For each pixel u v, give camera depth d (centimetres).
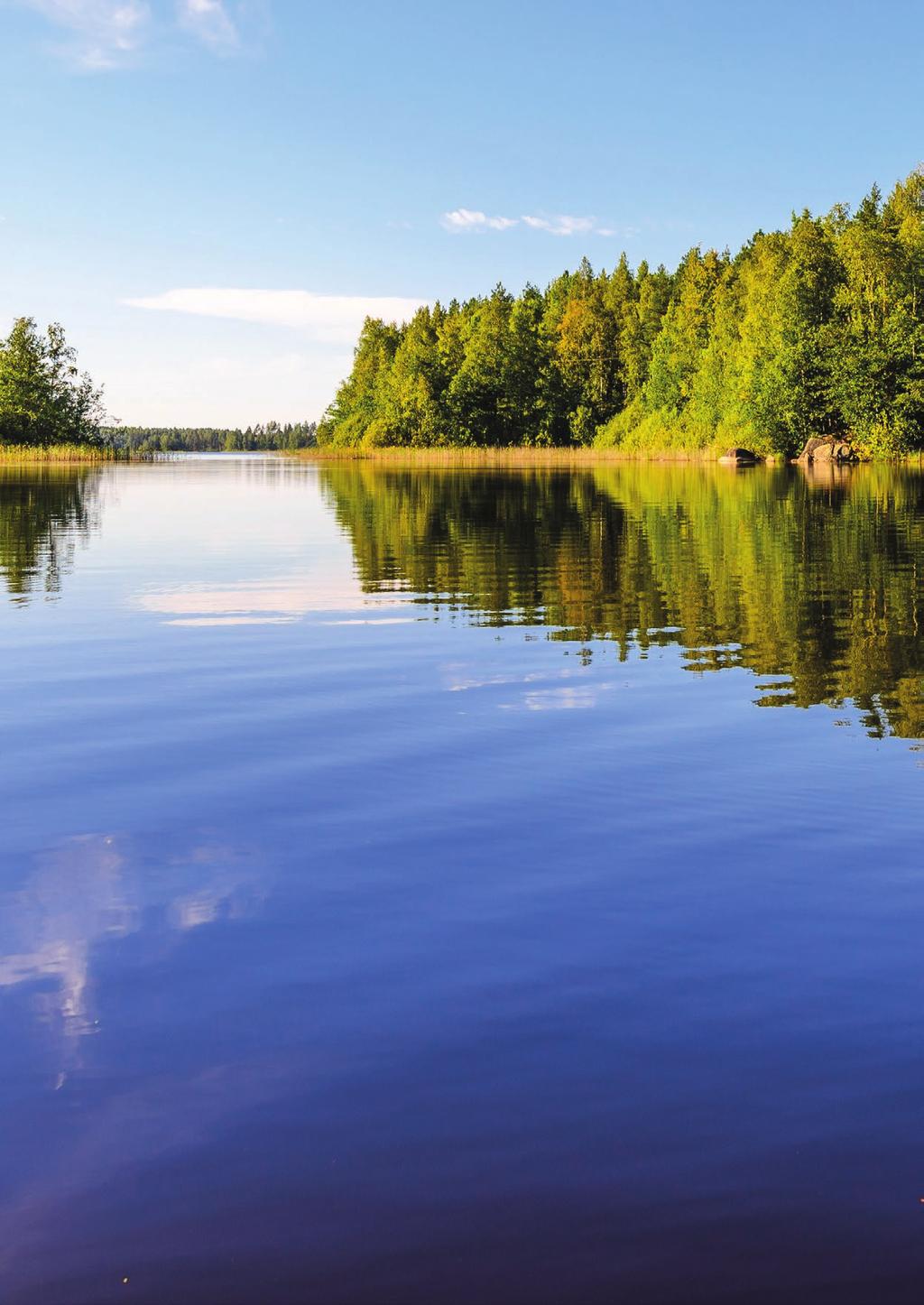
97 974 366
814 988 351
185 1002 346
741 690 808
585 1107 286
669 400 9488
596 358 11325
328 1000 346
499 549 1902
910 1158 264
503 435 11212
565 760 627
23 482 5050
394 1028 329
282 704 773
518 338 11144
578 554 1797
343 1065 307
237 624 1129
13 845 492
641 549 1877
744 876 449
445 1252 236
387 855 479
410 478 5334
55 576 1544
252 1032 327
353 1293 226
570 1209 248
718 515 2644
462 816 530
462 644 1006
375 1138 274
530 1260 234
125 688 830
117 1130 277
